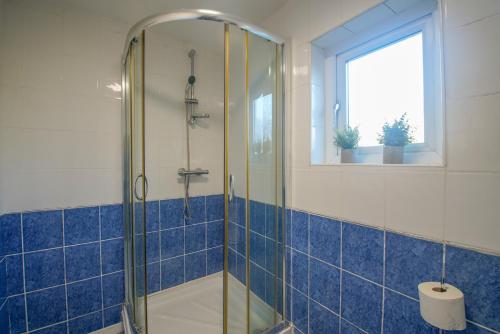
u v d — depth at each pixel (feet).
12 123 4.13
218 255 6.82
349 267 3.57
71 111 4.66
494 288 2.25
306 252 4.27
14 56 4.14
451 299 2.19
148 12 4.87
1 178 4.02
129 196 4.69
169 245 6.05
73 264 4.72
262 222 4.49
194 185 6.39
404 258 2.92
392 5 3.21
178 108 6.08
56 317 4.57
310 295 4.20
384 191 3.13
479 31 2.32
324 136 4.41
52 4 4.47
